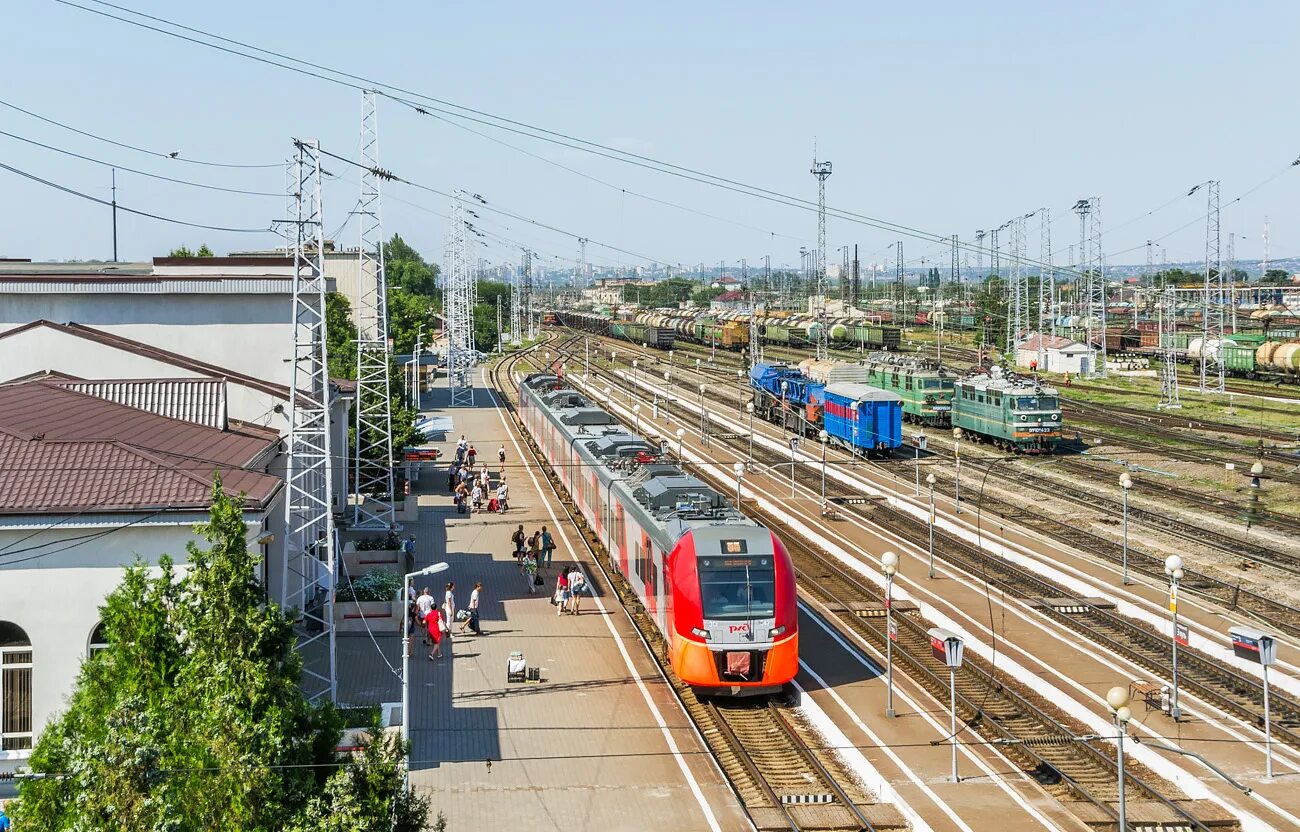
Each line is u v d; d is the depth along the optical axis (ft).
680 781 87.25
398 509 186.70
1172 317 373.20
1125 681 106.32
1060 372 398.01
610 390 373.81
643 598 123.34
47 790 60.18
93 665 66.03
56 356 130.72
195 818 57.00
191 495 90.33
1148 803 81.61
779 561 104.47
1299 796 81.05
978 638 119.85
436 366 442.50
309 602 126.52
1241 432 256.52
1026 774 86.89
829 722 96.27
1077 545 160.45
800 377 290.56
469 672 112.47
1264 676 85.56
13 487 89.15
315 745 63.31
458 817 80.79
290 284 154.40
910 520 181.88
